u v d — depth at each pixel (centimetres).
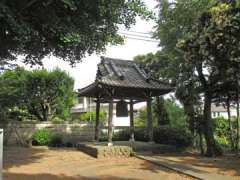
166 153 2039
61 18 1238
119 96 2086
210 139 1989
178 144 2247
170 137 2264
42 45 1420
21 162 1609
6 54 1470
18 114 2816
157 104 2714
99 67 2088
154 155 1916
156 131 2331
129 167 1545
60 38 1241
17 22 1120
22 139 2525
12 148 2216
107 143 2052
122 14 1353
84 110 4991
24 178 1246
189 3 1955
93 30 1369
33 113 2964
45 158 1759
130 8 1312
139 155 1861
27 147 2350
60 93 2988
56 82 2942
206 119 2030
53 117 3016
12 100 2564
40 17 1234
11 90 2542
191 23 1939
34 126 2591
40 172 1382
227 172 1405
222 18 1409
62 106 3023
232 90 2044
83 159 1758
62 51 1519
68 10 1231
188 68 2048
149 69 2245
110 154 1834
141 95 2148
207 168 1499
